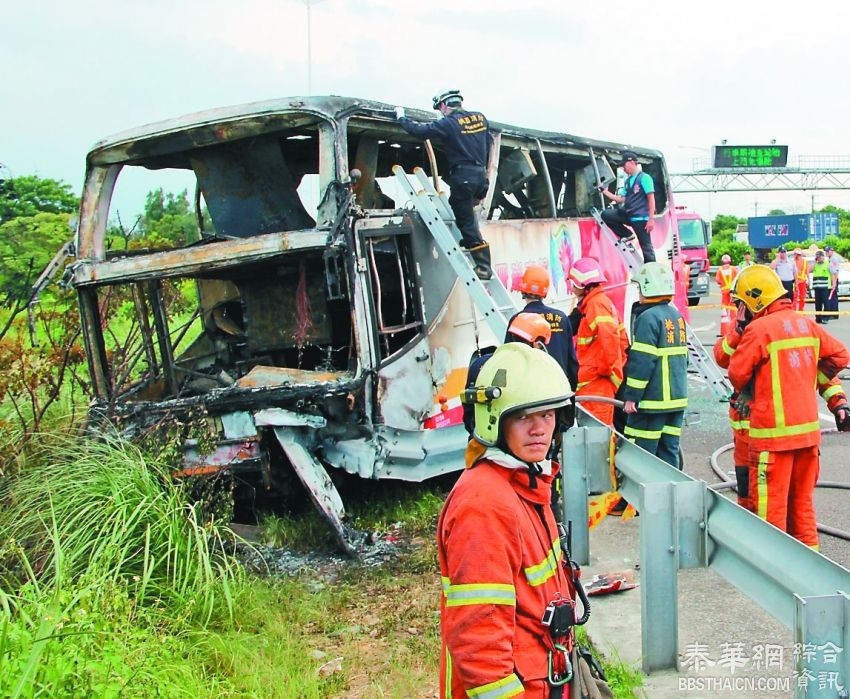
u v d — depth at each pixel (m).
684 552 3.99
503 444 2.31
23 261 12.16
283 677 4.23
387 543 6.36
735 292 5.25
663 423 6.25
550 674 2.27
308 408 6.06
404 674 4.28
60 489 5.55
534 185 9.62
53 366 7.58
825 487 7.58
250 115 6.21
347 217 6.02
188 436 6.30
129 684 3.44
